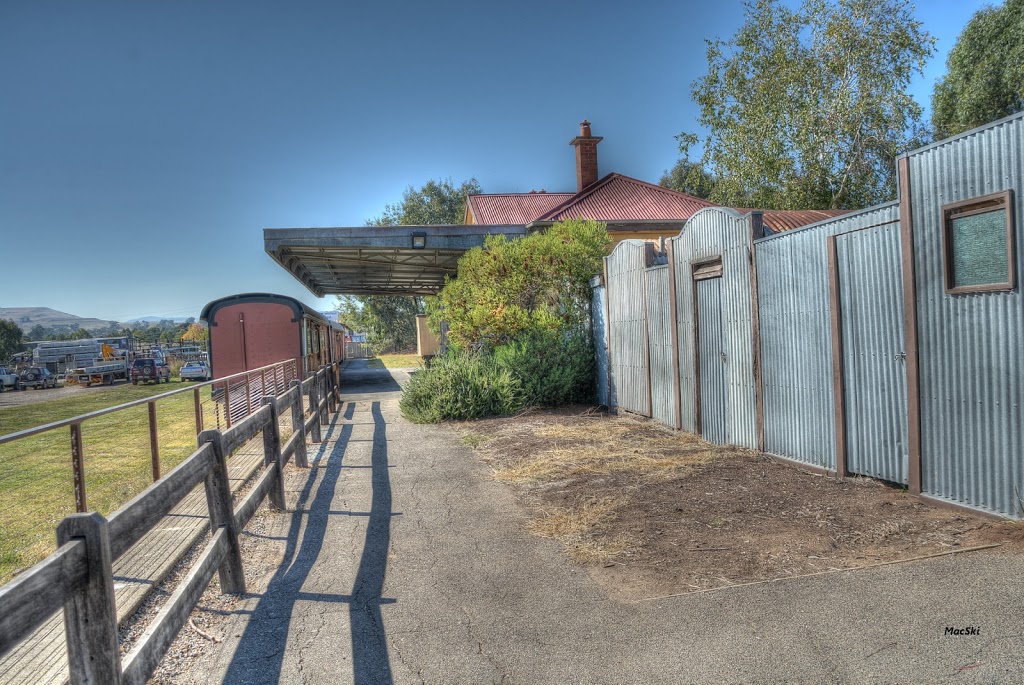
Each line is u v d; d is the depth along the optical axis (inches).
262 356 767.7
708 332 325.4
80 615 86.9
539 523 205.2
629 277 422.9
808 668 112.3
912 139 999.6
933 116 1046.4
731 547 172.4
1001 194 167.5
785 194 1013.2
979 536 165.3
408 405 466.9
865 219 219.9
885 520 183.5
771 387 273.7
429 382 458.9
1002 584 137.5
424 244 647.8
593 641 127.6
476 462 304.2
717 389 318.3
